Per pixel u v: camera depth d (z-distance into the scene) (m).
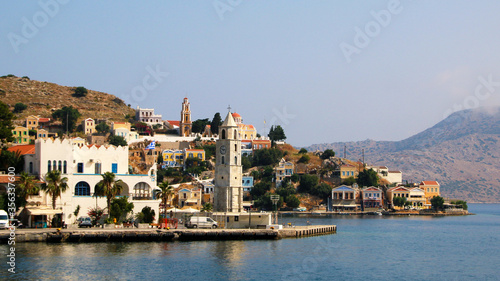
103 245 135.12
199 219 161.12
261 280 109.94
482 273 129.38
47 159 156.25
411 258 147.00
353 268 128.25
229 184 181.62
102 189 154.62
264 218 171.12
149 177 171.62
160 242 143.00
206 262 121.94
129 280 104.81
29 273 105.69
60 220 154.25
